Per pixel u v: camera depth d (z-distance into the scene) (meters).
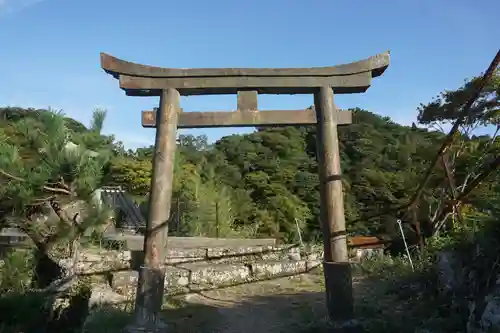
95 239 7.26
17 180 5.13
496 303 4.03
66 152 5.35
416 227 10.66
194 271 7.92
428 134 25.56
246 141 31.83
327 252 5.43
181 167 15.35
